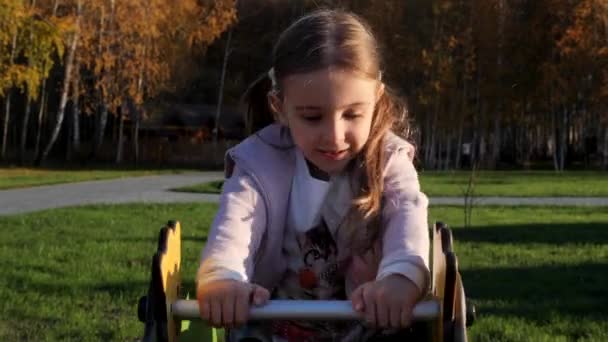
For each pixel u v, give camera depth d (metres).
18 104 48.66
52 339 5.05
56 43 34.41
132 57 41.78
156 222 12.06
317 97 2.18
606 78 42.62
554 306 6.05
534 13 45.09
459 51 44.75
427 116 45.38
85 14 39.66
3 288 6.62
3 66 33.59
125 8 40.56
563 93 44.19
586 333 5.28
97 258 8.26
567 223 12.35
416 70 44.56
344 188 2.45
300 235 2.52
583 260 8.48
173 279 2.28
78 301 6.16
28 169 38.84
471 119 46.72
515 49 45.22
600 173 35.06
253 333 2.67
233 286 2.14
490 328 5.27
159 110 51.25
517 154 53.03
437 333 2.16
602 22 42.81
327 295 2.57
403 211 2.32
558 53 44.94
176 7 43.62
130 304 6.08
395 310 2.09
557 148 48.81
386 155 2.42
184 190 21.30
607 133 44.78
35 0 36.94
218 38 49.00
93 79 44.62
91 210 14.16
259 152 2.51
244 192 2.45
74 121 46.91
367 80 2.21
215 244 2.29
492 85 45.25
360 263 2.51
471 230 11.20
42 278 7.07
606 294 6.64
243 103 2.84
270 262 2.55
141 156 50.25
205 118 53.97
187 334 2.73
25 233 10.55
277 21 47.31
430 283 2.38
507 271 7.70
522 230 11.24
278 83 2.30
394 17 43.66
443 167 47.16
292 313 2.14
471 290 6.71
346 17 2.34
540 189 21.55
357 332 2.52
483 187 22.45
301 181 2.49
